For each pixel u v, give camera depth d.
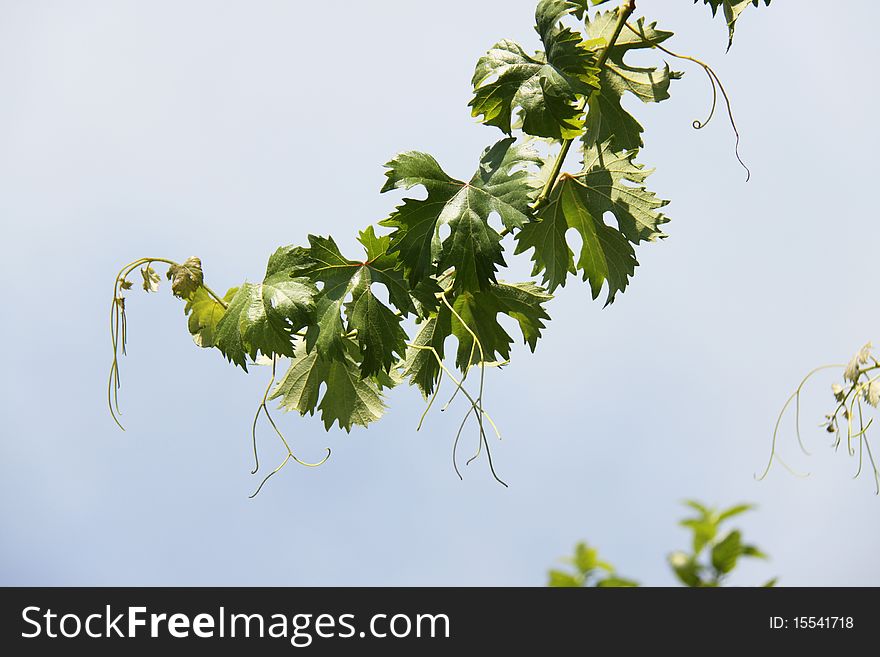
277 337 3.08
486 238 3.03
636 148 3.65
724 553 2.29
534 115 3.06
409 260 3.08
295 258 3.16
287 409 3.58
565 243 3.73
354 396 3.63
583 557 2.31
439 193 3.11
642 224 3.55
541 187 3.37
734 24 3.33
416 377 3.61
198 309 3.45
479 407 3.22
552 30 3.13
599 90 3.66
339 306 3.15
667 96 3.58
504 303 3.64
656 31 3.59
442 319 3.59
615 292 3.69
